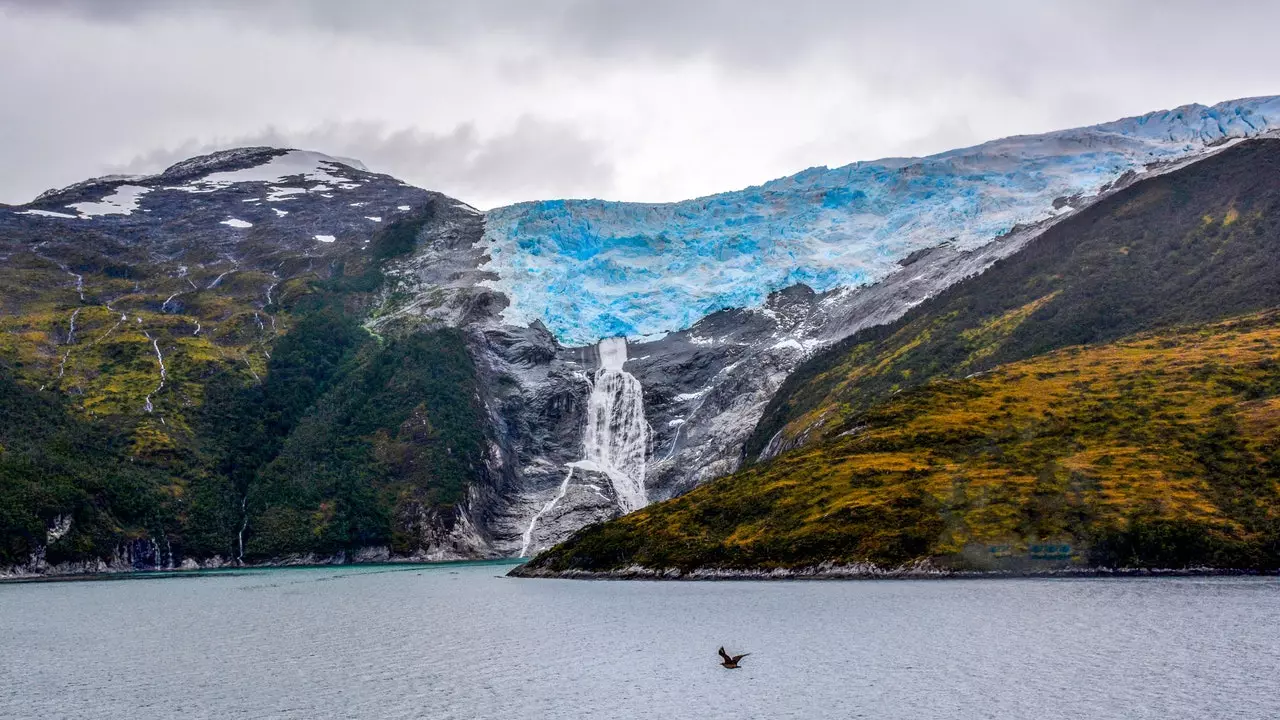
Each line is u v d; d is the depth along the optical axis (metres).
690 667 103.69
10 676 107.50
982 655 103.19
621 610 147.12
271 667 109.31
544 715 86.25
